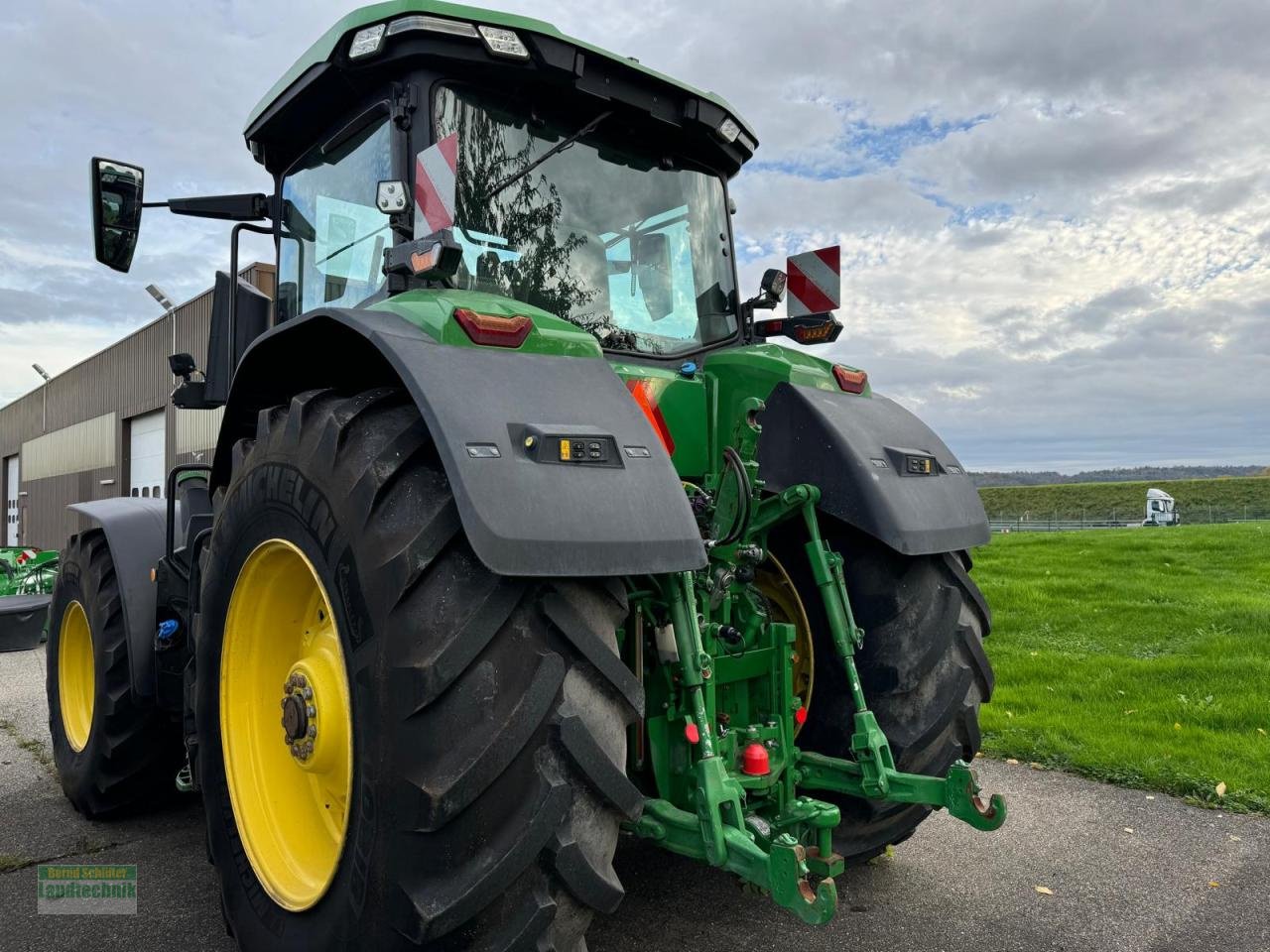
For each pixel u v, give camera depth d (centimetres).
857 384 317
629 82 288
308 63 278
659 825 217
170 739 384
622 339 296
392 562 185
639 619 234
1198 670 648
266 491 236
